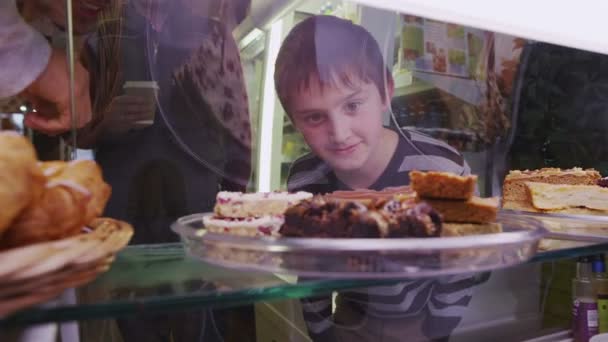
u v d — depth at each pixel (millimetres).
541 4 894
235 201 631
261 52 954
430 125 1083
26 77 784
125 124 859
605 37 1038
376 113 1028
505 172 1174
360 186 1041
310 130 998
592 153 1255
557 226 742
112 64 848
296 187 999
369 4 882
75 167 489
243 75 947
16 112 791
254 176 971
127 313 374
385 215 512
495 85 1140
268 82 964
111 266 493
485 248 490
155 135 882
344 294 955
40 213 389
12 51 774
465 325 1076
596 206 846
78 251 358
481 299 1089
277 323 912
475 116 1127
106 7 831
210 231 550
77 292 388
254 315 898
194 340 848
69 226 415
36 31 786
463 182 633
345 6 984
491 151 1153
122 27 850
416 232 502
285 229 515
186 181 908
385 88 1030
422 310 1023
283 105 977
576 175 929
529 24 959
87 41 828
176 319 829
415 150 1066
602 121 1241
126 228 496
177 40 887
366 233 494
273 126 975
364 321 977
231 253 484
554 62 1187
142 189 874
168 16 878
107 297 385
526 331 1114
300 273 455
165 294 398
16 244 389
